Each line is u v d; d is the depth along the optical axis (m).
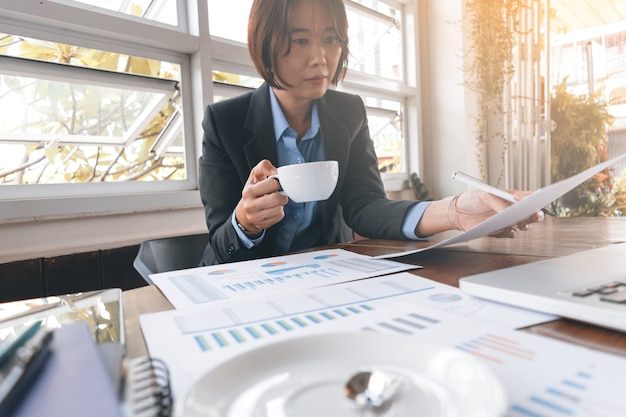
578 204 2.50
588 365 0.25
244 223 0.79
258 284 0.53
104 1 1.38
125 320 0.40
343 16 1.07
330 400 0.21
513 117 2.57
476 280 0.43
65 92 1.35
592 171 0.53
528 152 2.55
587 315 0.32
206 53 1.56
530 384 0.23
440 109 2.68
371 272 0.58
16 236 1.09
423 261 0.65
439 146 2.70
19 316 0.42
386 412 0.19
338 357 0.25
